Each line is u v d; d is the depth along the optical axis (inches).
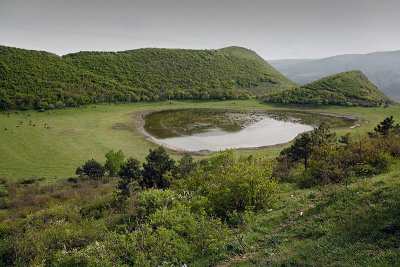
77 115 5605.3
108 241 917.2
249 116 6195.9
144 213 1290.6
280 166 1984.5
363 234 669.3
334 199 939.3
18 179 2925.7
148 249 835.4
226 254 768.9
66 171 3157.0
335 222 776.3
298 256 645.9
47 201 2309.3
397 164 1529.3
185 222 964.6
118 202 1718.8
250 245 800.3
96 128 4756.4
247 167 1213.1
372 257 564.4
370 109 6712.6
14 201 2361.0
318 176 1560.0
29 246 1165.1
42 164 3316.9
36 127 4670.3
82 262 872.9
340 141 2906.0
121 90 7534.5
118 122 5211.6
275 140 4338.1
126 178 2185.0
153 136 4520.2
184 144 4143.7
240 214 1047.0
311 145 2214.6
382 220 693.9
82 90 6998.0
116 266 789.9
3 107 5600.4
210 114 6348.4
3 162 3339.1
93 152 3703.3
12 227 1475.1
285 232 826.2
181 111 6604.3
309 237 757.9
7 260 1156.5
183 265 747.4
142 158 3533.5
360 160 1585.9
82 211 1713.8
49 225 1403.8
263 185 1139.3
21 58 7741.1
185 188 1502.2
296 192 1315.2
